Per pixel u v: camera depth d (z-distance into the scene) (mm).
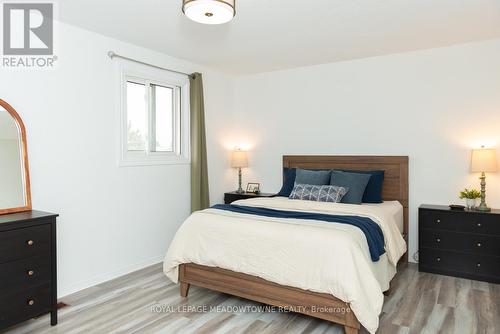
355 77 4355
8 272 2277
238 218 2830
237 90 5215
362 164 4262
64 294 3072
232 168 5211
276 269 2455
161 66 4008
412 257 4043
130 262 3701
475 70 3674
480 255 3381
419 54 3957
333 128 4531
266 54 4078
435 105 3893
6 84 2709
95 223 3352
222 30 3283
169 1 2652
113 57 3492
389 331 2395
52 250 2525
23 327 2469
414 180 4027
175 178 4246
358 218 2828
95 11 2838
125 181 3646
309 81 4684
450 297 2986
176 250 2947
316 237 2379
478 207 3494
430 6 2750
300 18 2979
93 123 3326
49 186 2979
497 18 2998
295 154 4828
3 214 2547
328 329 2451
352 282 2170
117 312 2711
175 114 4328
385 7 2766
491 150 3428
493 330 2404
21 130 2744
